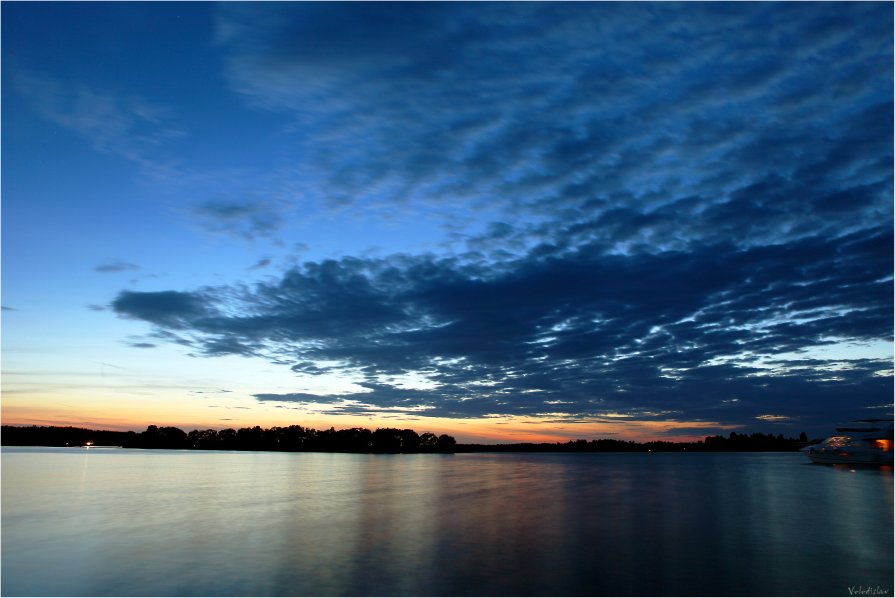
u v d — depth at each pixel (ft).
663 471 98.84
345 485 68.85
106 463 110.32
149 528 38.55
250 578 26.55
